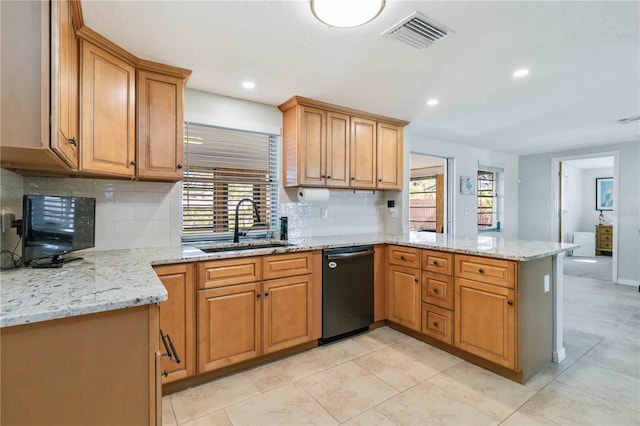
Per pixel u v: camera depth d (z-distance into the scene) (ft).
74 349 3.49
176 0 5.17
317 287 8.91
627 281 16.07
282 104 10.25
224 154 9.78
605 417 5.97
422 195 23.18
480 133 14.56
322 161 10.30
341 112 10.73
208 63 7.47
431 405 6.35
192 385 7.12
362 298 9.78
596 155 17.38
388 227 12.98
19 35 3.78
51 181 7.23
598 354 8.49
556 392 6.77
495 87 9.01
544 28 6.06
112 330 3.67
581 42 6.56
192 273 7.00
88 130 6.03
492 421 5.87
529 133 14.47
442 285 8.55
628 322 10.82
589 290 14.96
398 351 8.73
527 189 20.20
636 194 15.92
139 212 8.34
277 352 8.36
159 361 3.95
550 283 8.02
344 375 7.50
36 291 4.01
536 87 8.99
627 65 7.63
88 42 6.02
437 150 15.99
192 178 9.19
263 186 10.52
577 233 25.57
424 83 8.68
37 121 3.83
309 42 6.55
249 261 7.72
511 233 20.13
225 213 9.81
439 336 8.64
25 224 5.53
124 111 6.91
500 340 7.23
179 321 6.82
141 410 3.83
